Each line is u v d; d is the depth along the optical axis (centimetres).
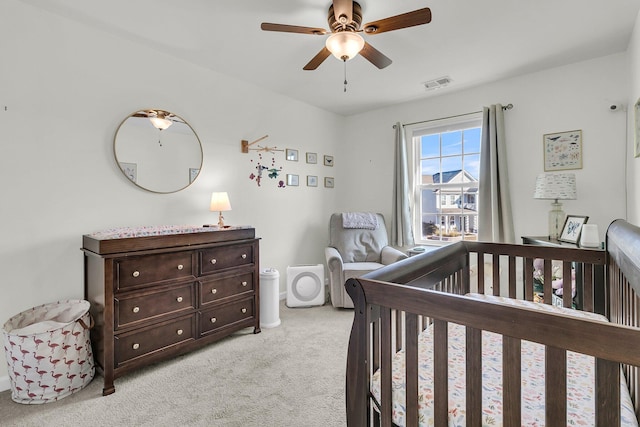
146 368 205
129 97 238
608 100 262
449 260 172
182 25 216
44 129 199
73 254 211
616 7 196
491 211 312
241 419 157
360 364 107
